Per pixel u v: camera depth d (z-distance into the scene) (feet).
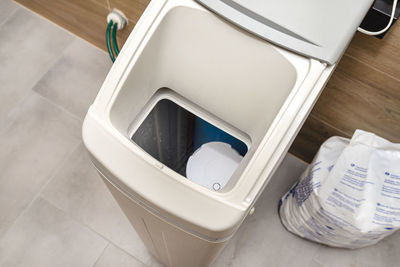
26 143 4.50
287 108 1.97
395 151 3.00
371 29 2.40
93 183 4.35
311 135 3.94
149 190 1.94
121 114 2.24
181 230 2.10
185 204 1.92
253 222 4.18
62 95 4.76
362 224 2.93
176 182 1.93
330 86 3.12
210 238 2.03
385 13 2.23
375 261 4.03
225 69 2.36
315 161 3.35
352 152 3.09
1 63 4.91
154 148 2.91
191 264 3.02
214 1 2.09
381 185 2.98
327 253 4.07
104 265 4.01
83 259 4.03
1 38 5.05
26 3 5.05
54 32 5.10
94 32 4.78
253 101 2.41
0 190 4.27
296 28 2.01
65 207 4.23
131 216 2.63
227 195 1.92
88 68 4.92
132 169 1.96
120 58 2.15
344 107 3.30
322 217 3.19
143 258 4.04
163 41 2.33
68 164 4.42
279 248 4.09
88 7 4.32
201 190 1.91
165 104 2.77
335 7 1.94
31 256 4.01
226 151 2.89
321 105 3.42
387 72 2.68
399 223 2.89
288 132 1.96
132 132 2.52
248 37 2.15
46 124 4.61
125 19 4.15
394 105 2.95
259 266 4.01
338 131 3.67
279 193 4.30
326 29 1.97
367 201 2.96
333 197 3.05
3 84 4.80
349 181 3.04
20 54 4.98
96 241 4.10
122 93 2.15
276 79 2.21
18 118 4.62
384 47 2.50
